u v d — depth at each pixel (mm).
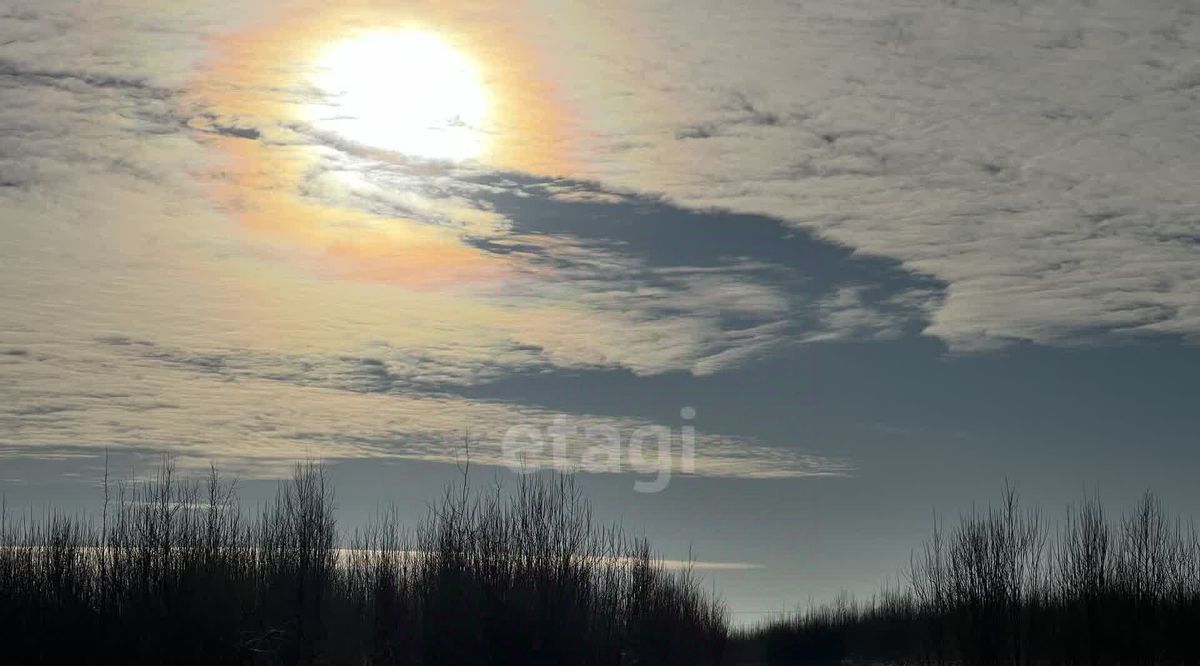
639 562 42469
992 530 37500
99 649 32594
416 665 35156
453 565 35000
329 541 37562
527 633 34125
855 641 59906
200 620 33531
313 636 36219
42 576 33219
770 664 64625
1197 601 35719
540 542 35406
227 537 36156
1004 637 36312
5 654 32188
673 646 42812
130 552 34094
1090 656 35312
